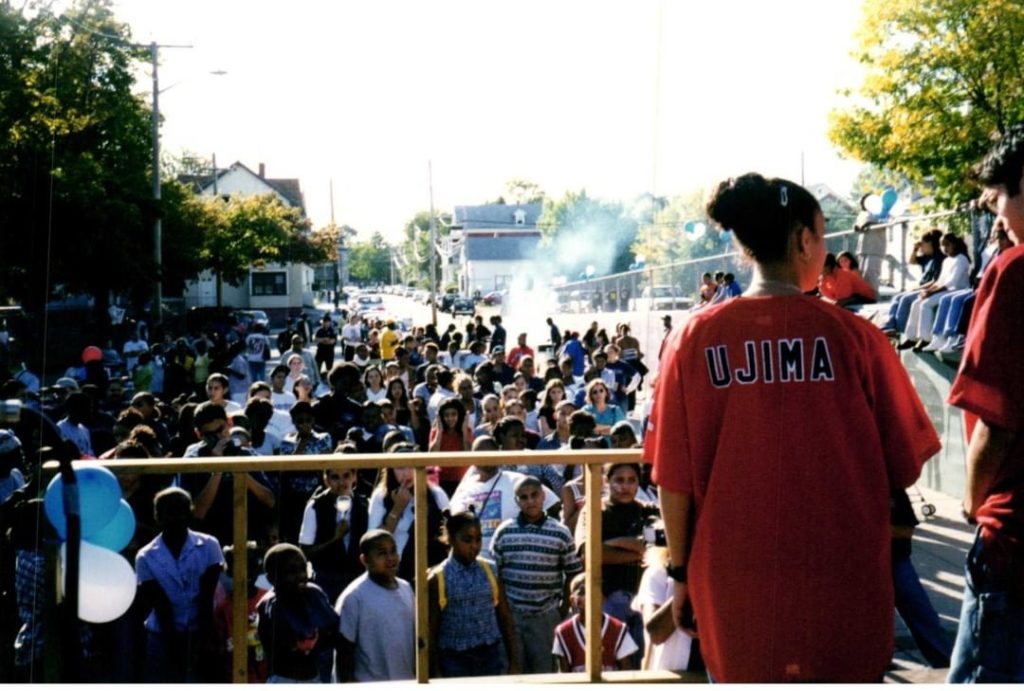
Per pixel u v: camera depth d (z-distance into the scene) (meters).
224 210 52.84
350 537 6.14
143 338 30.28
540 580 5.31
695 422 2.28
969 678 2.39
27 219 14.87
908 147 15.15
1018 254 2.23
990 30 14.46
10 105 17.14
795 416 2.21
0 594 4.36
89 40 21.03
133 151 29.67
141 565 5.04
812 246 2.33
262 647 4.86
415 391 12.76
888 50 14.95
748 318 2.26
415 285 139.75
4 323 13.62
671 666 4.12
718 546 2.23
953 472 10.72
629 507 5.27
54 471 3.99
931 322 11.09
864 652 2.21
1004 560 2.32
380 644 4.96
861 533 2.21
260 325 33.53
